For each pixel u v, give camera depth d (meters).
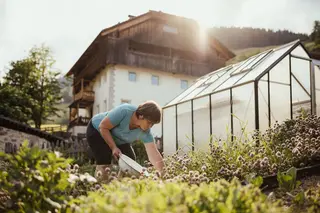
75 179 1.89
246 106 8.09
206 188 1.47
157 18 26.42
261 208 1.39
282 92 8.45
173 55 28.16
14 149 15.62
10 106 24.62
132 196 1.48
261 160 3.04
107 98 24.25
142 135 3.68
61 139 18.11
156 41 26.44
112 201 1.32
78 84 31.75
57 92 29.59
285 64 8.70
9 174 1.78
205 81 10.96
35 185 1.76
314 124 4.52
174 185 1.44
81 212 1.55
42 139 18.70
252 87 8.02
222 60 28.50
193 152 3.83
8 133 16.56
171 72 25.86
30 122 30.73
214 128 8.92
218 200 1.42
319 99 9.17
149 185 1.81
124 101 24.39
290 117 8.38
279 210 1.52
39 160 1.79
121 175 2.73
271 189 2.74
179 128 10.42
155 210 1.20
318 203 2.10
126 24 24.97
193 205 1.35
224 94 8.74
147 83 25.33
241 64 10.09
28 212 1.73
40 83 29.17
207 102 9.32
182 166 3.24
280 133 4.24
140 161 10.62
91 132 3.83
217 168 3.08
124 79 24.52
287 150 3.46
